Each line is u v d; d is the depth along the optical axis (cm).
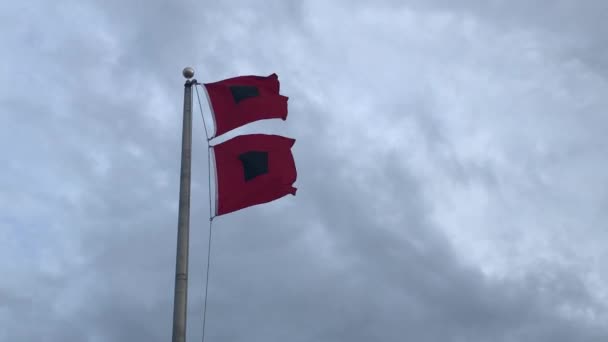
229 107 2047
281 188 1959
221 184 1941
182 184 1881
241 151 1978
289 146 2017
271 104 2069
